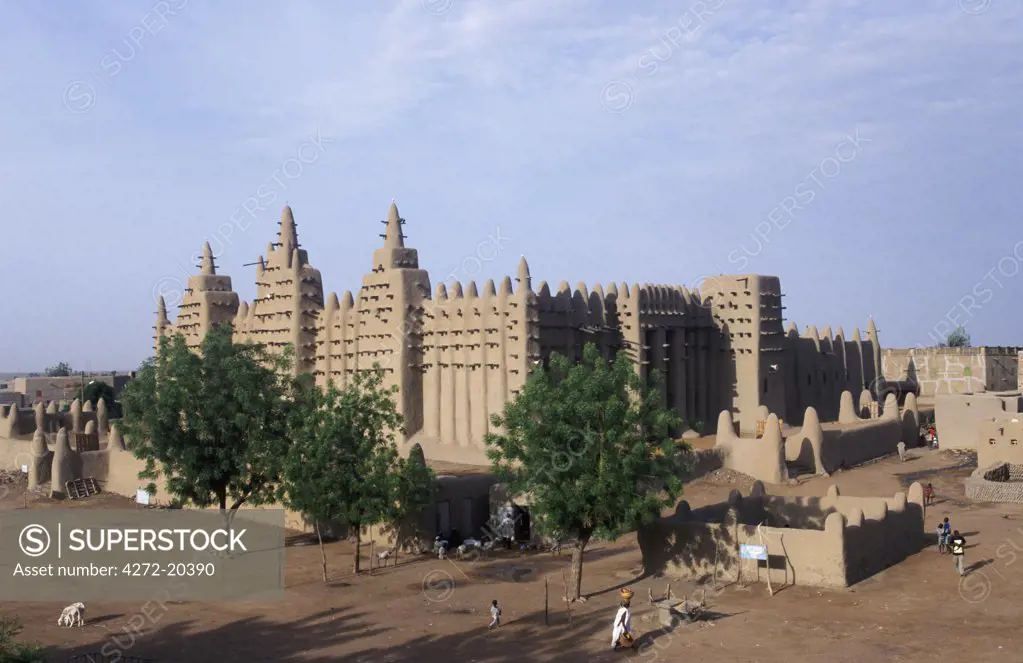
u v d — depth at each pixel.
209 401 38.75
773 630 27.64
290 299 64.31
